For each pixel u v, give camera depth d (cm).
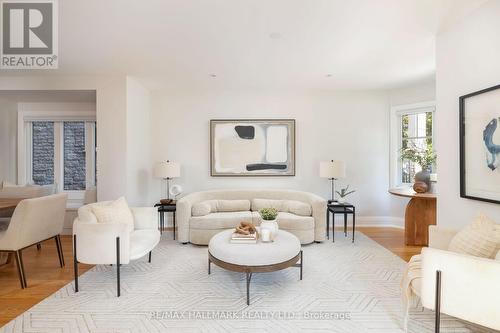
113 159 392
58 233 295
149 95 471
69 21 245
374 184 477
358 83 433
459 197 247
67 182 495
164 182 473
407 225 371
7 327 186
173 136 474
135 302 220
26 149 488
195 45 294
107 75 390
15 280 262
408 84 437
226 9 226
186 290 241
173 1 215
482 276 144
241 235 260
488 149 215
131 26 253
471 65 232
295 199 423
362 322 194
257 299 225
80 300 223
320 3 218
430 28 258
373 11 229
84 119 487
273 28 258
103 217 260
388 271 282
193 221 368
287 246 247
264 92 475
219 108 475
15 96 437
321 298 227
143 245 259
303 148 477
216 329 186
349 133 477
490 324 143
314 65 354
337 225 480
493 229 173
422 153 412
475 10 227
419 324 192
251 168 472
